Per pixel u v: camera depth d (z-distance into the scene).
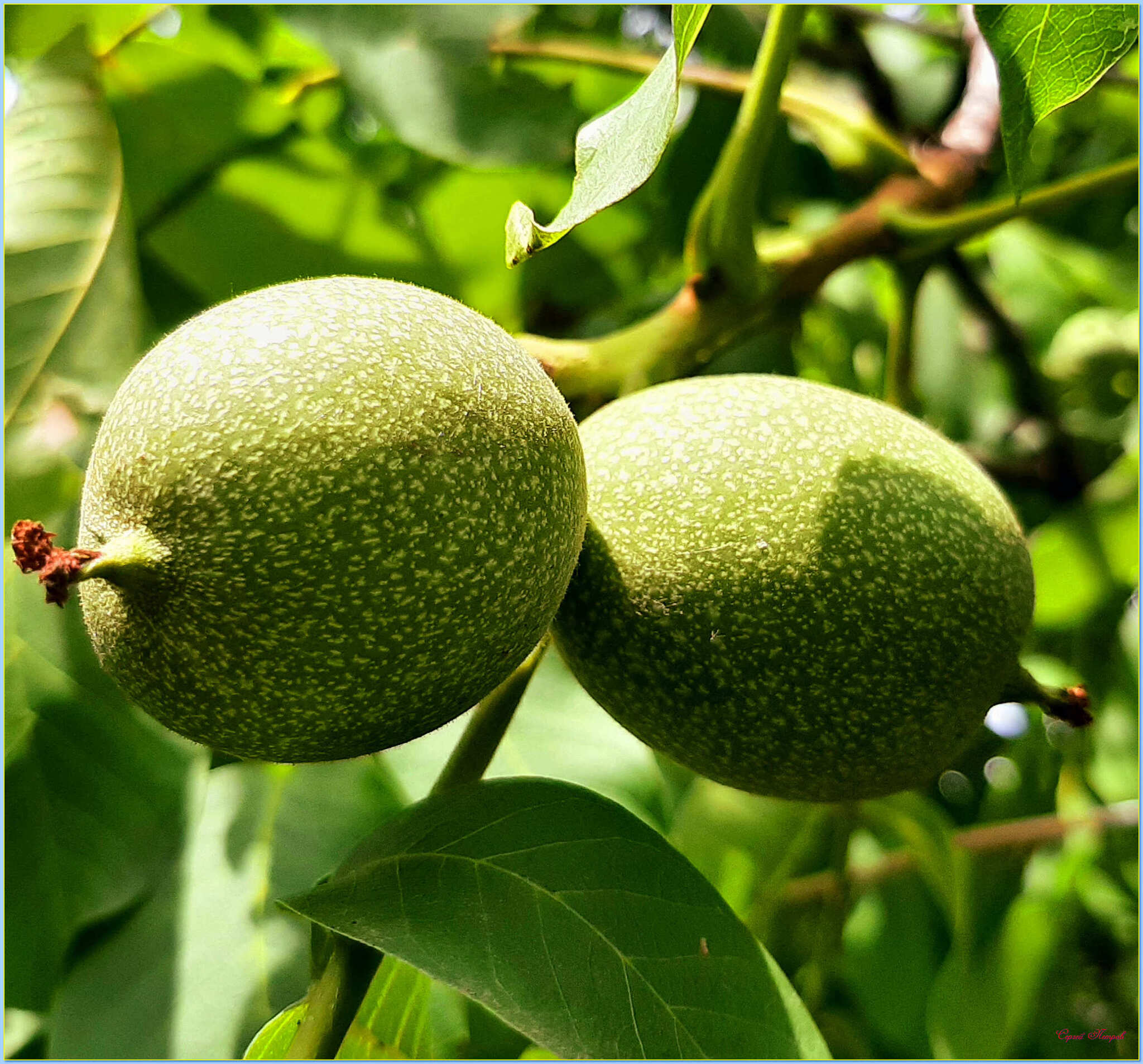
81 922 0.21
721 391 0.19
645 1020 0.17
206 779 0.22
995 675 0.19
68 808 0.21
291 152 0.24
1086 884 0.25
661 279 0.27
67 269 0.22
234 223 0.24
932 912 0.28
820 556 0.18
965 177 0.23
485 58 0.23
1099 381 0.27
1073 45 0.18
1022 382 0.25
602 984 0.17
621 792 0.22
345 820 0.22
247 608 0.17
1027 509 0.27
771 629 0.18
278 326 0.17
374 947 0.17
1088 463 0.27
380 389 0.17
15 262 0.21
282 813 0.22
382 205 0.24
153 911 0.21
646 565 0.18
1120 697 0.25
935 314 0.27
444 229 0.25
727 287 0.20
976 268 0.27
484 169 0.25
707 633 0.18
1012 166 0.18
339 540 0.17
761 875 0.25
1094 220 0.29
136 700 0.17
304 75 0.24
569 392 0.20
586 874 0.18
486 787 0.18
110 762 0.22
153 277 0.24
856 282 0.28
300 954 0.21
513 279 0.26
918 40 0.28
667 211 0.26
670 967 0.18
